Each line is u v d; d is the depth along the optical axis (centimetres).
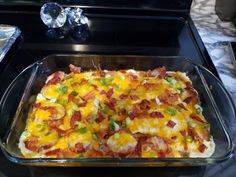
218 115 33
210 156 30
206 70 38
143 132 32
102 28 48
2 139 29
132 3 50
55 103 35
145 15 51
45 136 31
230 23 51
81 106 34
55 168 28
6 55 41
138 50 43
